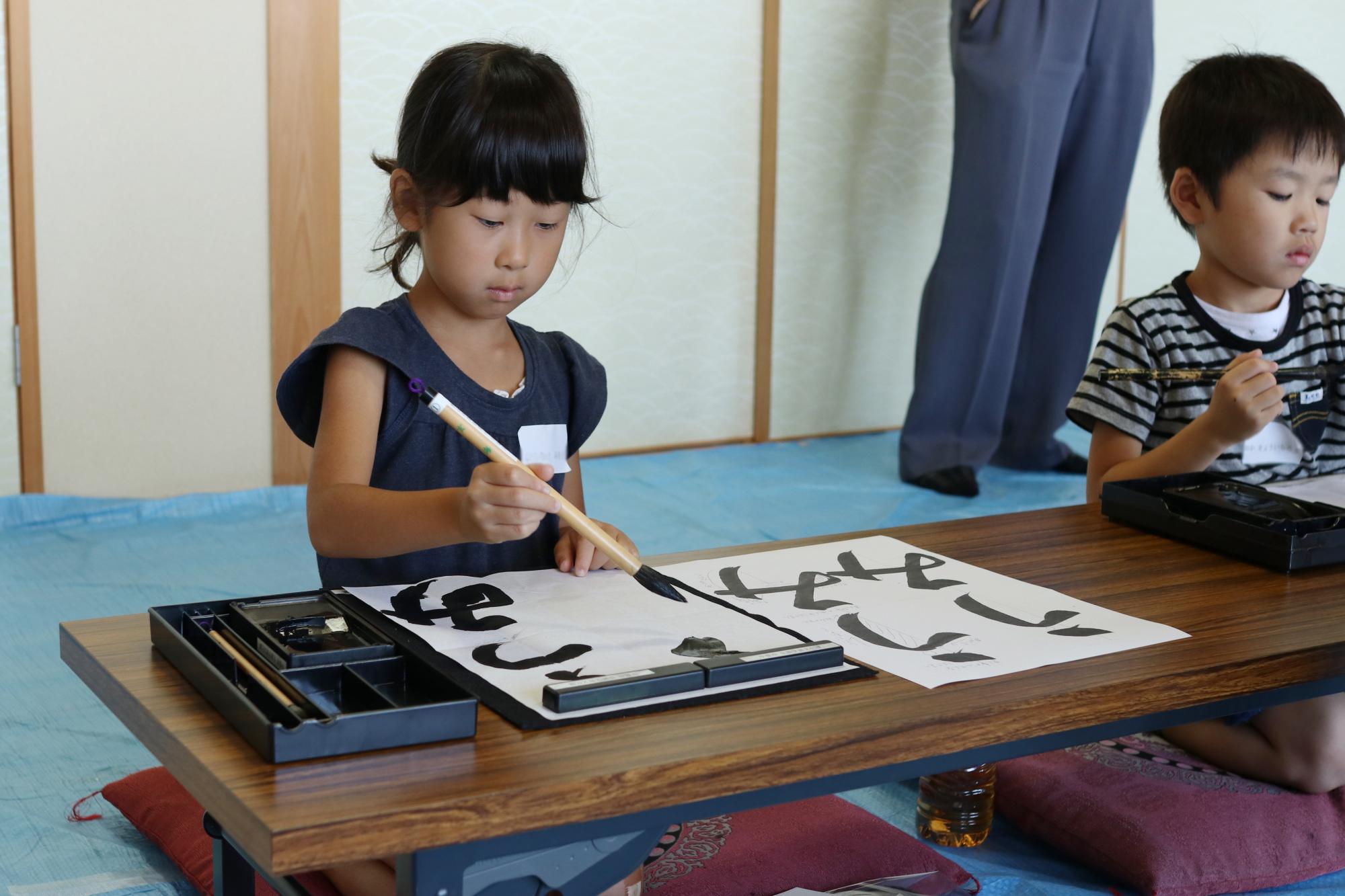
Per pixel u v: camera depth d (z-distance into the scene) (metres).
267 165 2.67
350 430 1.05
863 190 3.37
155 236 2.61
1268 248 1.44
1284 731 1.31
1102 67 2.88
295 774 0.62
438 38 2.78
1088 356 3.11
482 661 0.78
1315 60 3.88
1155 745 1.44
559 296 3.05
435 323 1.14
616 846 0.75
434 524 0.90
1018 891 1.25
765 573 1.01
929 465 3.02
